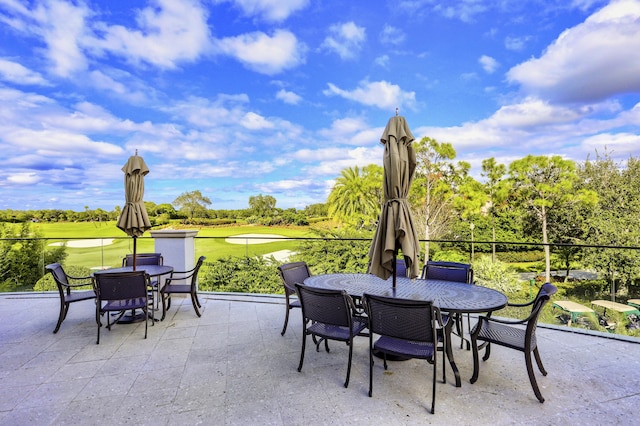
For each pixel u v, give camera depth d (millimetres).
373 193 22203
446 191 20703
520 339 2527
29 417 2166
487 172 20312
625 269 13992
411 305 2268
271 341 3488
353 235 17281
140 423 2113
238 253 10008
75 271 7082
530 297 12578
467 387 2549
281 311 4543
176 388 2541
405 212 2883
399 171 2885
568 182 17875
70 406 2295
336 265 12750
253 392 2484
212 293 5457
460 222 20594
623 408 2252
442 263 3920
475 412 2219
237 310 4590
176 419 2154
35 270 7359
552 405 2293
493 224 20078
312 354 3172
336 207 22797
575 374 2721
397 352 2326
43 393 2463
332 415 2195
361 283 3352
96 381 2645
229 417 2176
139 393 2467
